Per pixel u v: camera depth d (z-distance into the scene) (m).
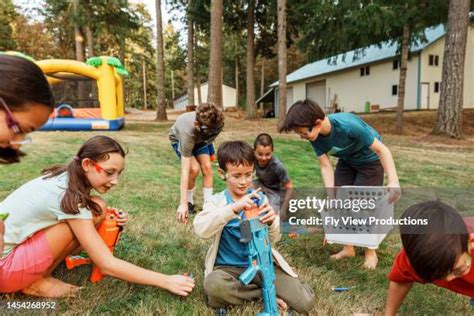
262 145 3.17
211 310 1.93
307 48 14.02
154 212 3.41
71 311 1.80
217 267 2.09
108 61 11.00
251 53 17.62
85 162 1.84
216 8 11.25
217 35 11.30
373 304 2.06
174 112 30.39
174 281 2.01
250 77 17.72
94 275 2.08
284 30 11.79
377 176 2.86
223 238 2.12
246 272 1.80
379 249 3.00
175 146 3.56
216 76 11.40
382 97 22.03
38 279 1.95
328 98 26.02
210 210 2.03
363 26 11.52
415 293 2.24
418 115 16.78
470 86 21.16
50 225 1.87
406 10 11.41
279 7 11.74
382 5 11.37
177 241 2.75
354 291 2.21
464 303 2.14
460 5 10.66
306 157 7.27
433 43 20.02
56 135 9.23
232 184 2.06
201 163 3.48
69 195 1.81
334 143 2.66
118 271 1.89
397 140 10.79
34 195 1.84
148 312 1.83
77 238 1.90
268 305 1.79
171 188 4.36
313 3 14.45
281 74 11.87
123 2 17.03
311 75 26.61
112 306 1.87
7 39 25.48
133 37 24.53
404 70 13.13
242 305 1.98
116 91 12.04
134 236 2.74
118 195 3.94
